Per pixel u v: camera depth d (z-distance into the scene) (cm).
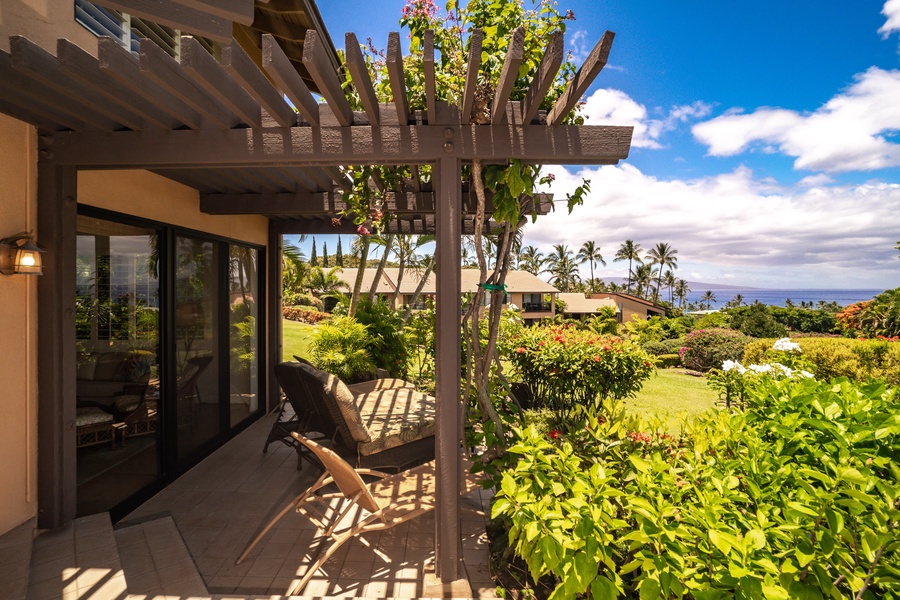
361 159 274
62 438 306
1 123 275
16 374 287
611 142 267
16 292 286
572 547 180
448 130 269
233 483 431
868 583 154
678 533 161
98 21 357
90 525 307
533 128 268
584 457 270
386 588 275
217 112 258
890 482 171
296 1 446
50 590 240
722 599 151
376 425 404
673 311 5122
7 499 282
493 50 276
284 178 441
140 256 402
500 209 293
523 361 652
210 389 521
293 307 2636
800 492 169
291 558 308
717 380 536
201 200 493
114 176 360
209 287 521
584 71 214
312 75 212
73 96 230
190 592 260
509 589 274
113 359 372
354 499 306
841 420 212
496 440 335
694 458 216
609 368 612
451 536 278
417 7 288
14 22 282
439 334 275
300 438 298
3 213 278
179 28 165
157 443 419
